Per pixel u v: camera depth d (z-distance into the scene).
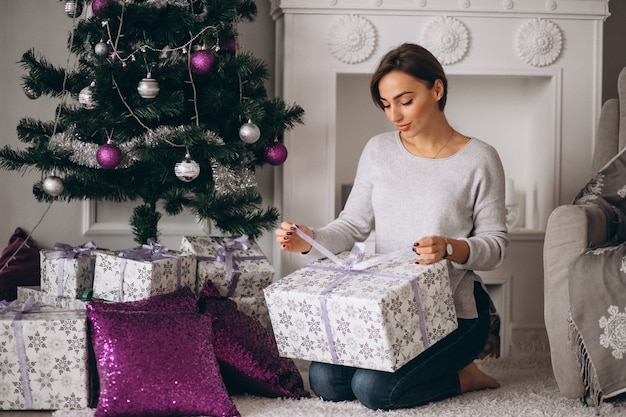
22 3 3.32
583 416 2.27
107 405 2.18
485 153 2.41
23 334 2.32
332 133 3.31
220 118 2.84
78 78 2.76
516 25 3.36
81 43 2.88
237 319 2.56
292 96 3.30
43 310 2.46
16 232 3.31
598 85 3.41
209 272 2.74
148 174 2.83
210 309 2.56
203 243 2.82
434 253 2.18
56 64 3.35
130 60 2.72
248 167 2.99
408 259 2.30
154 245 2.69
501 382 2.71
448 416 2.22
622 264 2.30
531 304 3.45
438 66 2.34
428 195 2.39
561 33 3.38
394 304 2.08
